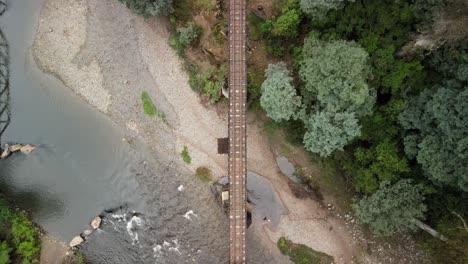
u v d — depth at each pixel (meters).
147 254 46.91
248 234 45.75
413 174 38.31
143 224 47.34
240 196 41.25
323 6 36.34
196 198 46.91
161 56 48.09
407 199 37.19
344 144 39.06
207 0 44.91
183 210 46.97
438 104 33.25
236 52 40.22
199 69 46.84
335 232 44.84
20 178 49.59
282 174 46.06
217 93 46.09
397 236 42.88
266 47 43.78
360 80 35.66
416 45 34.09
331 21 38.31
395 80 36.44
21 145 49.59
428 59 35.69
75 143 49.44
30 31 50.75
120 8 48.91
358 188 40.69
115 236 47.56
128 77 48.72
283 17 40.44
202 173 46.88
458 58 33.09
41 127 49.91
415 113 35.94
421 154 35.19
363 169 39.91
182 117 47.62
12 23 51.06
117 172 48.56
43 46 50.31
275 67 40.94
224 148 44.41
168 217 47.06
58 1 50.38
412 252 42.06
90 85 49.41
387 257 43.16
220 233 46.22
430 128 35.16
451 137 32.88
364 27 37.19
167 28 47.59
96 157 49.03
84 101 49.56
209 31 45.72
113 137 48.97
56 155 49.50
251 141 46.41
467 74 32.09
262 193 46.12
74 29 49.84
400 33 36.06
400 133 38.31
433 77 35.97
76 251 47.34
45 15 50.53
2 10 51.16
